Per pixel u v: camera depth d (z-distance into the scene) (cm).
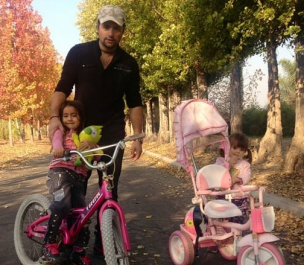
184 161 473
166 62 1777
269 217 378
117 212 386
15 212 766
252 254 387
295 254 484
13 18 3100
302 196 759
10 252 520
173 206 793
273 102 1267
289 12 863
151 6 1845
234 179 470
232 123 1498
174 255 462
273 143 1259
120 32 451
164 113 2770
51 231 402
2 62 2784
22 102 3155
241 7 976
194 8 1092
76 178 418
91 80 464
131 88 489
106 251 364
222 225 434
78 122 430
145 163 1773
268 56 1273
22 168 1772
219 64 1102
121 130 485
